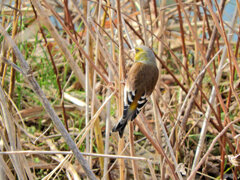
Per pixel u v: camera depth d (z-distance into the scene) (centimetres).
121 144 414
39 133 558
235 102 602
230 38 455
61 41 339
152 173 362
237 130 564
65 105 589
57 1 766
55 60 681
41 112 567
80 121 562
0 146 417
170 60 716
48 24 322
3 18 412
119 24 344
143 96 387
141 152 564
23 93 602
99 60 467
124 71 362
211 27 729
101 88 657
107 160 430
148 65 408
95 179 314
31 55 613
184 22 782
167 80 693
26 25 417
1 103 352
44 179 377
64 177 510
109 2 409
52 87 648
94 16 475
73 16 776
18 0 373
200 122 568
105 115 438
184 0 753
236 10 463
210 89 638
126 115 363
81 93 654
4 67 415
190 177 390
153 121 593
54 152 334
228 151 551
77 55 615
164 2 514
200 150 458
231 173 537
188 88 527
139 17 734
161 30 521
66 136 308
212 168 536
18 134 388
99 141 456
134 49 428
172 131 455
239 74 392
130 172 510
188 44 717
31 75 292
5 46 388
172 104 625
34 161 517
